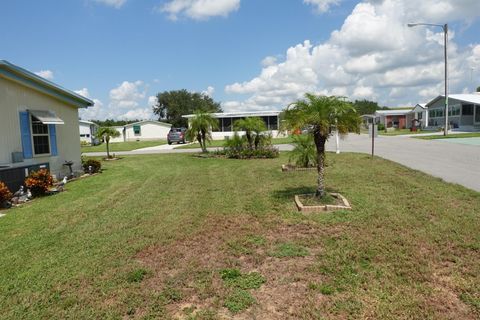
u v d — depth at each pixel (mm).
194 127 20859
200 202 7855
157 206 7602
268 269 4195
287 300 3484
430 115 44469
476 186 8438
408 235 5086
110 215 6934
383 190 8289
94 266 4441
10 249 5141
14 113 10195
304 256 4539
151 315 3305
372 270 4023
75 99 13211
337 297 3486
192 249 4945
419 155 15867
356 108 6957
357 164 13430
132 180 11602
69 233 5836
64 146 12734
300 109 6875
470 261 4164
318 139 7141
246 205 7383
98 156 23344
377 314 3172
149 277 4094
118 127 53844
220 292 3676
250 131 18641
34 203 8391
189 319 3217
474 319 3078
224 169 13781
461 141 22953
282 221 6078
